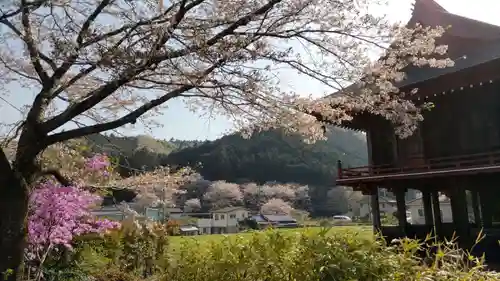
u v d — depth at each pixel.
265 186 55.81
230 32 4.21
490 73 10.49
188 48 4.07
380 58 4.66
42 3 3.93
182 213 48.59
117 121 4.31
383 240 3.07
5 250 3.88
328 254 2.86
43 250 7.00
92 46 4.09
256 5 4.43
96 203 7.97
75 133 4.27
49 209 6.39
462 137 12.36
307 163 61.91
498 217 13.66
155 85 4.80
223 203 53.03
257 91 4.29
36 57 4.24
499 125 11.71
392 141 13.64
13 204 3.99
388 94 5.00
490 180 12.11
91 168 7.14
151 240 9.32
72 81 4.50
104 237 8.97
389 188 14.37
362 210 54.16
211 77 4.29
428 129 12.85
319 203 56.03
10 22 4.14
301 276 2.91
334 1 4.25
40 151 4.38
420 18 15.16
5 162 3.99
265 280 3.14
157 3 4.32
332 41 4.41
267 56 4.20
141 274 8.88
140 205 11.36
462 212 11.85
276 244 3.23
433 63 5.10
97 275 8.22
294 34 4.40
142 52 4.02
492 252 11.43
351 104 4.99
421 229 14.02
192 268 3.57
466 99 12.36
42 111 4.30
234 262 3.27
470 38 13.27
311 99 4.70
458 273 2.76
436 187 14.21
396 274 2.76
